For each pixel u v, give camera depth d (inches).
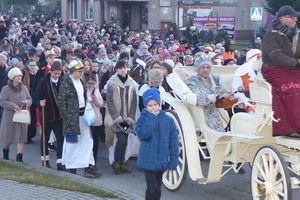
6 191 438.6
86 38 1612.9
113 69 640.4
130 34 1712.6
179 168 473.4
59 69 555.5
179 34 1911.9
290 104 382.0
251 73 468.4
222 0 2362.2
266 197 395.5
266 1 2042.3
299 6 1808.6
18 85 569.9
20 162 556.1
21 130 570.3
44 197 420.5
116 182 512.4
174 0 2433.6
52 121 550.6
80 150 524.7
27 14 3383.4
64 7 2987.2
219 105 461.1
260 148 407.2
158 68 521.3
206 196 470.6
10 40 1317.7
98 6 2684.5
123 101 544.1
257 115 410.3
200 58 480.1
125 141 542.0
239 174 541.0
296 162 394.0
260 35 1766.7
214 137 444.5
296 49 384.8
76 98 518.3
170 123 385.1
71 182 468.1
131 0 2453.2
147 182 385.4
